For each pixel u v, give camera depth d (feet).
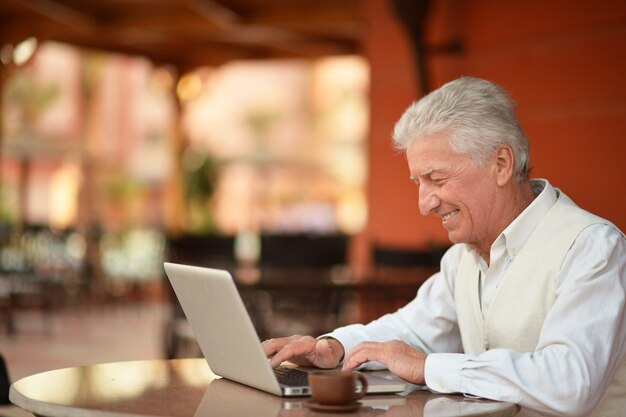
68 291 43.91
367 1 25.17
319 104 83.25
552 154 17.67
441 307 8.54
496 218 7.52
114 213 70.54
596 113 16.94
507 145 7.38
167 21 36.76
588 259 7.14
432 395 6.91
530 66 18.29
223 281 6.66
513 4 18.78
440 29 20.58
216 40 41.16
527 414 7.32
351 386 6.22
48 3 34.94
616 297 7.00
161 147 74.84
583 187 17.12
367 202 24.88
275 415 6.02
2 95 39.14
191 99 48.62
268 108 83.15
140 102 74.18
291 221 79.00
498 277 7.73
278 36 39.81
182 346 24.39
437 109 7.34
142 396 6.57
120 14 37.22
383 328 8.44
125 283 49.70
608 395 7.43
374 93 24.58
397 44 23.41
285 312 23.27
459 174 7.39
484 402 6.63
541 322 7.41
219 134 83.15
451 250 8.62
